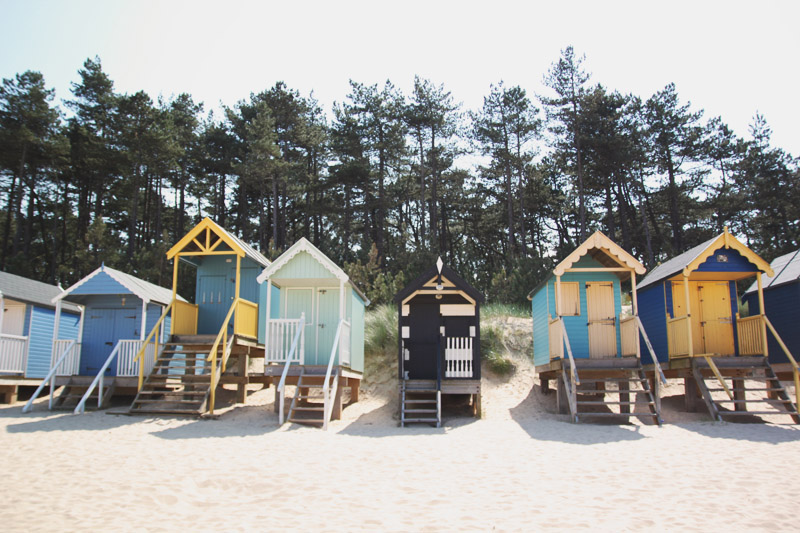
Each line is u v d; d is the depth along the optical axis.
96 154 36.59
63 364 17.56
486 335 20.56
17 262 30.72
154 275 28.27
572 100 36.78
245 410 15.91
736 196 39.25
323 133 44.19
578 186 37.31
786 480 8.89
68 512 7.36
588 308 16.92
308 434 13.00
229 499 8.05
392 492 8.40
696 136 38.06
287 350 16.42
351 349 16.86
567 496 8.16
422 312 16.69
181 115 43.97
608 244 16.05
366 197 41.28
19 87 34.81
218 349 16.53
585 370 15.45
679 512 7.43
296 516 7.30
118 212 43.59
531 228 49.03
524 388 18.41
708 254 15.77
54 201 40.53
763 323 15.68
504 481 8.97
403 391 15.23
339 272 15.89
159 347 17.34
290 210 47.97
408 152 41.66
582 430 13.43
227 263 18.81
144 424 13.99
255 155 37.25
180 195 46.88
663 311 17.11
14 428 13.37
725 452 10.88
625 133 36.91
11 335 18.58
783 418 14.90
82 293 17.61
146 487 8.51
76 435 12.59
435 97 40.31
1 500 7.83
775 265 19.75
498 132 38.78
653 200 41.69
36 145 34.19
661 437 12.47
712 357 15.23
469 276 31.16
